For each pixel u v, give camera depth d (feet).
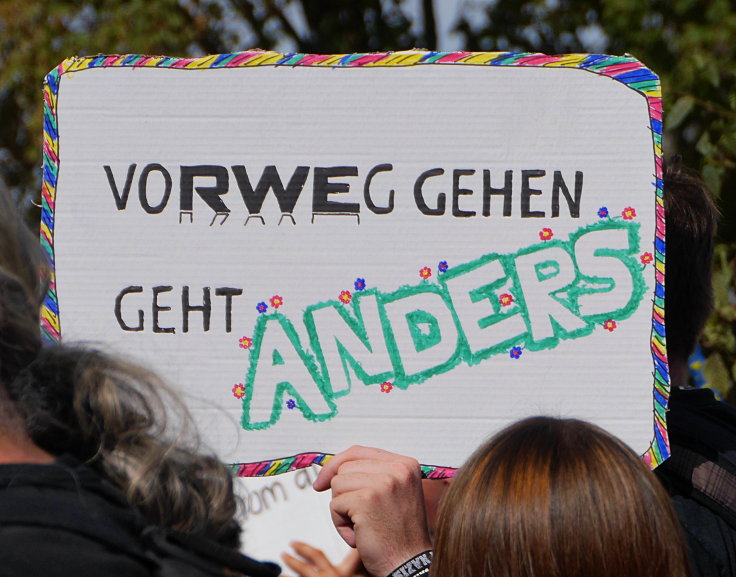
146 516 9.29
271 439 14.65
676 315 16.11
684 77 31.83
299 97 14.94
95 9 45.14
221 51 50.24
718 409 15.60
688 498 14.49
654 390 14.38
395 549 13.33
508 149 14.74
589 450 10.96
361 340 14.70
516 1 48.93
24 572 8.14
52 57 43.98
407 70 14.84
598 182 14.66
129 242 14.99
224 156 14.99
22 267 9.57
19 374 9.41
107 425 9.64
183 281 14.92
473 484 11.14
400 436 14.56
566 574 10.37
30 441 9.45
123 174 15.06
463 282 14.70
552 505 10.56
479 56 14.79
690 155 30.17
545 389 14.52
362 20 53.88
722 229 28.17
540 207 14.71
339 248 14.83
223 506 10.05
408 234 14.78
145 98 15.10
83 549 8.49
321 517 21.95
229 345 14.80
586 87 14.70
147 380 10.21
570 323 14.56
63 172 15.08
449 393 14.57
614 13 39.96
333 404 14.66
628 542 10.39
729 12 37.32
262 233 14.90
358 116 14.88
